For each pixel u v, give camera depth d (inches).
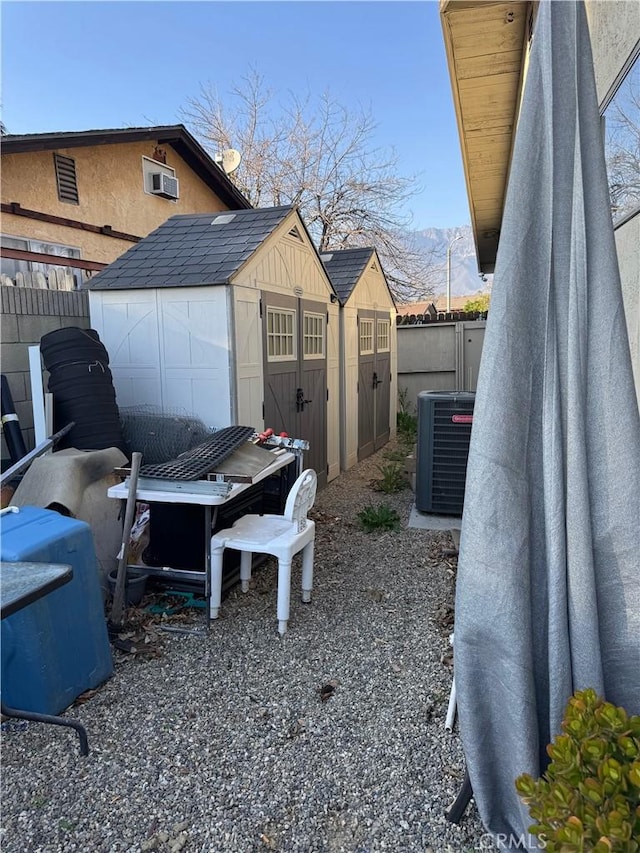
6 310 150.6
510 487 57.9
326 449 244.5
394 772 79.4
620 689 57.1
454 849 66.7
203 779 78.9
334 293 246.4
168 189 360.2
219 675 104.5
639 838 41.5
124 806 74.6
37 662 89.1
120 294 166.9
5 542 89.3
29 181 273.3
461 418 189.2
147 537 142.5
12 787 78.2
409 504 216.4
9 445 145.2
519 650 57.5
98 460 135.2
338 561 161.2
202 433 161.8
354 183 637.9
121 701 97.0
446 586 142.3
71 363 146.7
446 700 95.3
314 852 67.1
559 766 48.0
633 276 88.0
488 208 318.3
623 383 55.6
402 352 424.8
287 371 198.4
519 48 157.2
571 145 56.2
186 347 162.6
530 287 58.6
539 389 59.1
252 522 132.6
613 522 56.1
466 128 210.8
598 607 57.1
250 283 168.7
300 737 87.2
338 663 108.0
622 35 89.4
